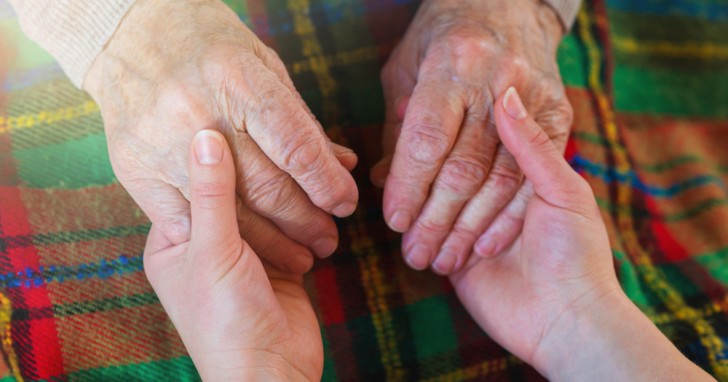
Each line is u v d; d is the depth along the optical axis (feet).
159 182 1.78
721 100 2.59
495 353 2.01
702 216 2.30
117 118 1.79
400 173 1.88
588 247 1.84
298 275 1.95
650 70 2.58
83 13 1.76
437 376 1.98
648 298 2.09
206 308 1.70
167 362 1.88
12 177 1.98
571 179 1.85
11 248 1.88
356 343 1.98
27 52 2.10
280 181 1.77
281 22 2.19
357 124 2.15
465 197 1.90
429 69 1.91
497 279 1.96
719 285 2.12
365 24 2.24
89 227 1.95
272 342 1.71
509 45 1.94
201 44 1.74
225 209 1.69
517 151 1.85
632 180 2.29
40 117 2.04
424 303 2.04
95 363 1.85
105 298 1.90
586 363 1.81
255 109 1.71
